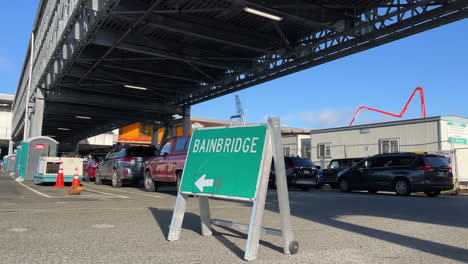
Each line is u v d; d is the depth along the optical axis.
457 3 12.66
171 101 32.25
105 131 50.12
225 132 5.10
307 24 15.73
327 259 4.34
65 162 16.61
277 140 4.57
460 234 5.97
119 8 14.82
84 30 16.94
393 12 14.43
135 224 6.41
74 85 26.02
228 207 9.18
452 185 14.81
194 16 16.64
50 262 4.02
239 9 14.15
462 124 26.36
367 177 16.42
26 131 30.30
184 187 5.29
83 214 7.54
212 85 25.08
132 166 15.52
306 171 17.95
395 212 8.73
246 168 4.59
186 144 12.30
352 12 16.05
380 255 4.57
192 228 6.19
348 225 6.76
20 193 12.45
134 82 25.70
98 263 4.01
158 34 18.94
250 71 21.69
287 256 4.45
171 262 4.09
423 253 4.70
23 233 5.52
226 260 4.22
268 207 9.61
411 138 26.75
